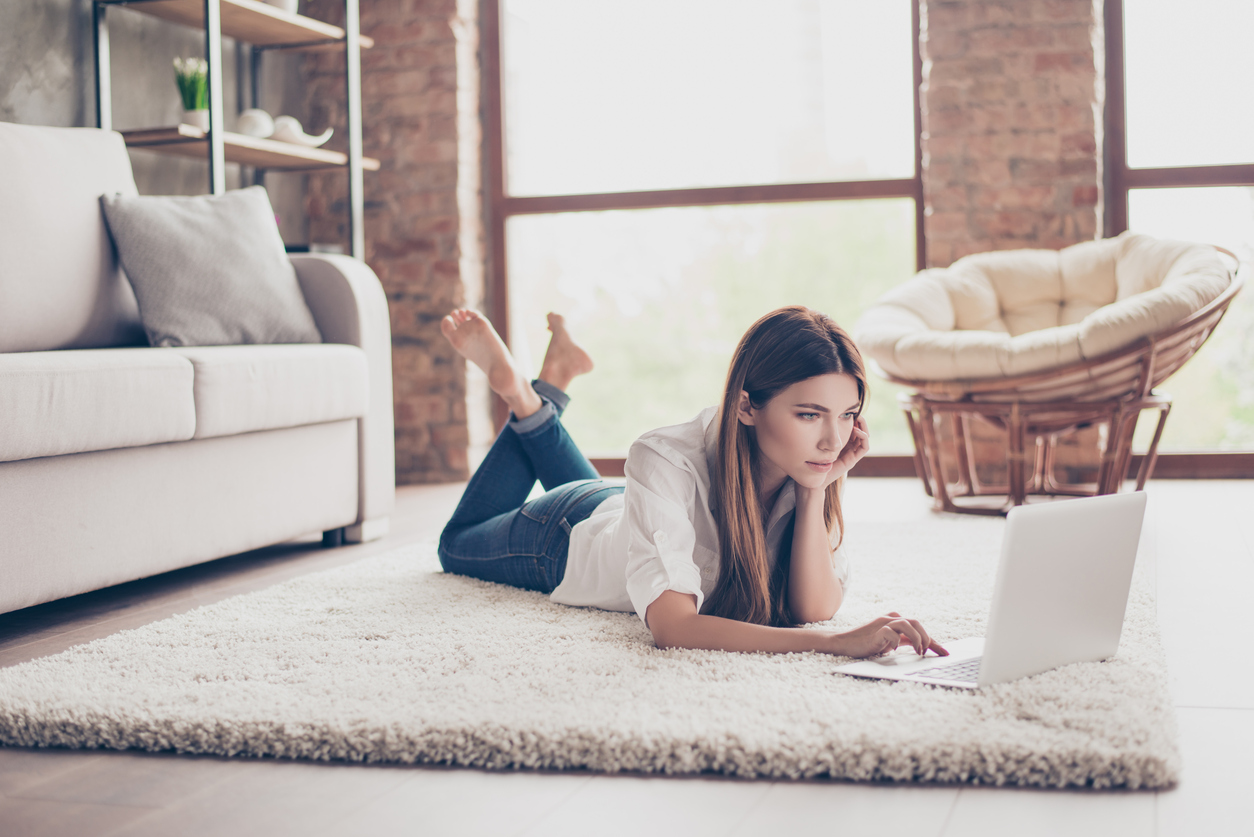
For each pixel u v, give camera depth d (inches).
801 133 168.2
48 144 100.2
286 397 97.6
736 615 62.1
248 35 156.9
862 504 134.1
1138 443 156.4
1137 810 40.2
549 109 177.3
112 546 80.6
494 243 179.2
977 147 154.7
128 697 53.9
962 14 154.5
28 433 71.4
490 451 84.8
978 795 42.0
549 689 52.6
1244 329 153.9
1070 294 140.2
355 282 112.0
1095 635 55.2
